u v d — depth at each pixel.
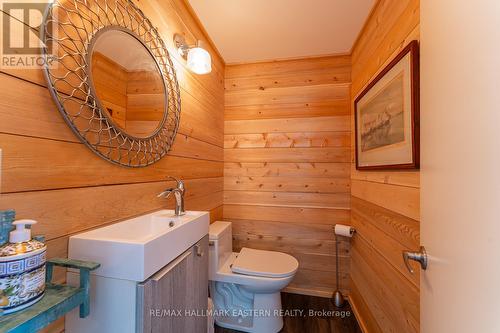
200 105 1.74
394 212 1.18
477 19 0.46
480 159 0.45
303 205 2.14
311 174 2.13
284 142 2.18
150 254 0.73
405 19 1.10
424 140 0.71
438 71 0.63
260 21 1.67
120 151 0.96
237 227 2.25
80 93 0.78
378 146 1.36
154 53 1.17
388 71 1.22
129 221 0.98
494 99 0.41
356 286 1.84
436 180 0.63
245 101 2.26
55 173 0.71
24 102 0.62
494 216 0.41
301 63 2.17
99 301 0.73
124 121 0.98
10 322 0.47
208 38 1.86
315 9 1.54
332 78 2.11
